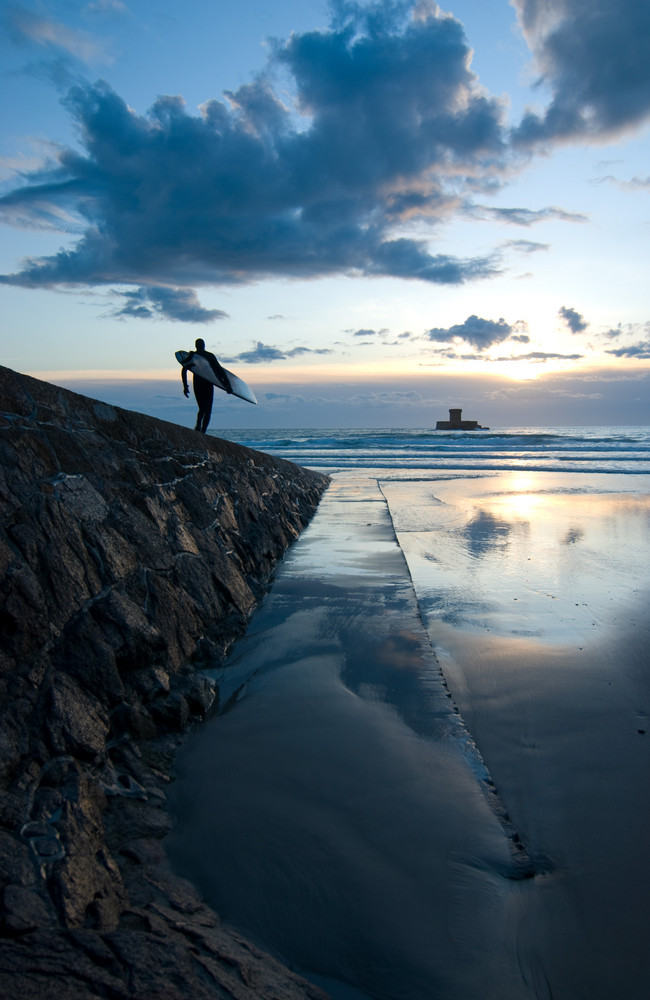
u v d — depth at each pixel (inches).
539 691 171.8
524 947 84.1
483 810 111.6
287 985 74.7
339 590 251.9
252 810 110.6
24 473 141.4
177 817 109.1
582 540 392.2
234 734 137.6
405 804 112.5
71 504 151.5
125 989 64.7
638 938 86.4
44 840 84.7
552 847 107.0
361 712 147.4
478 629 223.1
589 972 80.7
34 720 105.2
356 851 100.3
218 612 199.5
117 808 105.3
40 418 160.1
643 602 254.2
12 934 68.0
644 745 143.2
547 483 773.3
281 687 161.5
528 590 274.2
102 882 84.0
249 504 308.5
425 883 94.0
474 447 1608.0
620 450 1444.4
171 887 90.1
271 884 93.3
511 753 140.0
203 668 172.7
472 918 88.0
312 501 519.8
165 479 217.8
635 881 98.3
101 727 118.0
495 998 76.5
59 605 127.6
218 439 312.7
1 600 113.6
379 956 81.8
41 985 61.7
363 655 182.7
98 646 130.3
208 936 79.3
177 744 133.1
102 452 183.3
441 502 584.4
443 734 137.6
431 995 76.6
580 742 144.6
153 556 176.7
